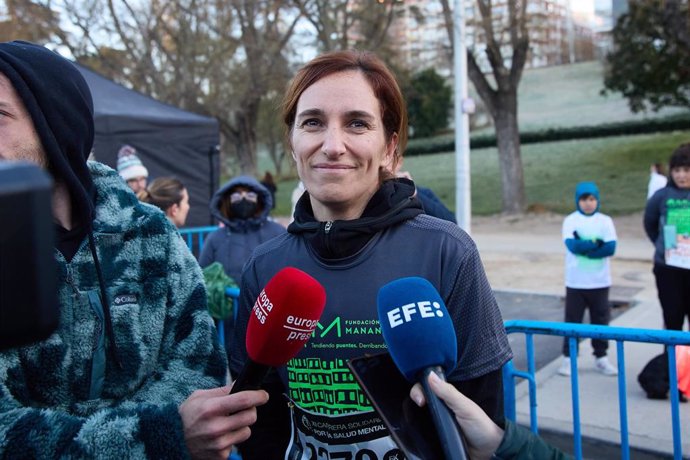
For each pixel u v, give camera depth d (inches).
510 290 341.4
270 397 64.7
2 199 18.5
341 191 57.5
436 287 55.9
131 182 213.3
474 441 43.1
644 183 802.2
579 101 992.2
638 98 812.0
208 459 45.1
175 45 823.1
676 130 918.4
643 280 354.9
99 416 45.6
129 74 846.5
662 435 148.5
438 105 1089.4
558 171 912.3
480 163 1026.7
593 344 195.5
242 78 796.0
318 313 47.1
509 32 709.9
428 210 145.4
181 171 302.0
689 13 581.3
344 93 57.2
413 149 1101.7
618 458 144.6
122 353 52.8
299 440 61.1
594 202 196.9
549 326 103.1
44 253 19.3
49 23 730.2
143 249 56.8
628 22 776.3
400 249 57.9
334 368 56.6
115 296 53.5
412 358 43.9
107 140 267.9
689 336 90.4
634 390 178.5
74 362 51.1
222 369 58.9
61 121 51.1
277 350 45.3
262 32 754.2
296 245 62.8
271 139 1226.0
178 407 46.6
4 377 46.8
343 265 58.3
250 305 64.5
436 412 41.3
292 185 1182.9
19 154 48.9
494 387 55.0
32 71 49.4
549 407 170.2
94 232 53.9
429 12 609.9
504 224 687.7
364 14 654.5
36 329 19.3
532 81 1029.2
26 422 43.8
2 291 18.7
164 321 56.8
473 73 721.6
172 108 316.5
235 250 174.6
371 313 55.9
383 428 55.4
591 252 194.5
